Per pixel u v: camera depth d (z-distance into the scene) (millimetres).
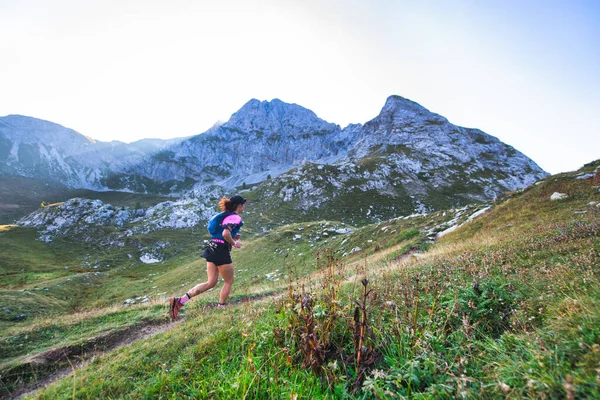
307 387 3256
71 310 35781
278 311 4895
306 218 131125
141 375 4684
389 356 3529
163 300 12680
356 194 151750
